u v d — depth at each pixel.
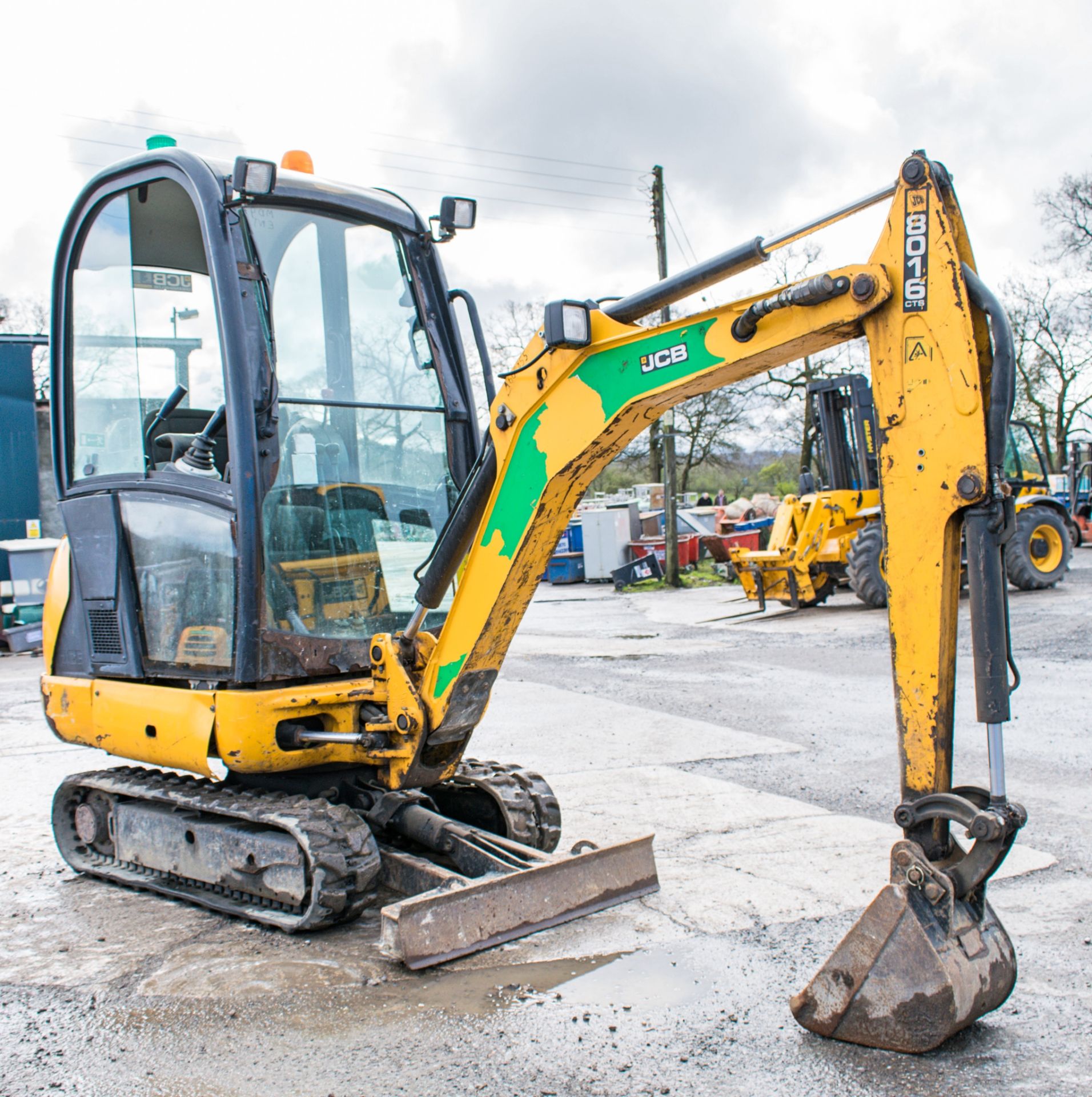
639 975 3.62
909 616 3.07
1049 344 36.56
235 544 4.20
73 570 5.17
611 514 25.81
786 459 53.19
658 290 3.49
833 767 6.77
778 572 16.38
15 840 5.82
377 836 4.77
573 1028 3.22
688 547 26.59
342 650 4.39
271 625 4.26
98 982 3.79
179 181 4.39
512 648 13.84
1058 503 16.30
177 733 4.38
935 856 3.07
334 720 4.38
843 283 3.04
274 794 4.42
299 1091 2.91
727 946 3.85
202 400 4.55
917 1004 2.93
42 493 17.31
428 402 4.95
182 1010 3.48
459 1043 3.15
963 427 2.95
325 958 3.87
